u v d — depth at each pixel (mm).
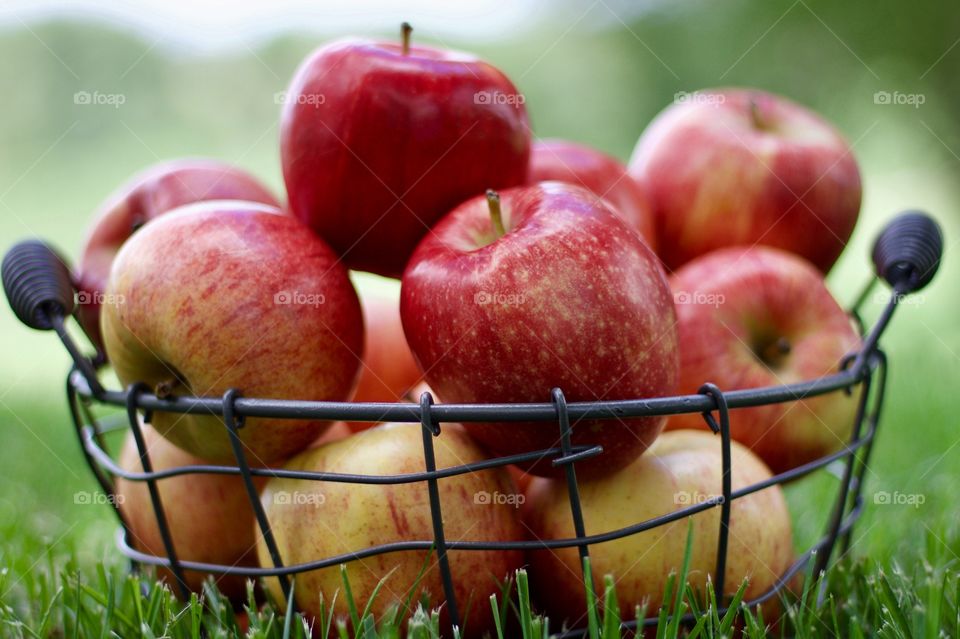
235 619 545
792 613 534
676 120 671
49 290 558
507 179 590
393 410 525
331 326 564
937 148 1788
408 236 587
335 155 577
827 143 655
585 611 554
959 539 602
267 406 535
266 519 539
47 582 601
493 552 544
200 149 1876
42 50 1887
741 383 599
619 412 526
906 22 1763
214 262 555
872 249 586
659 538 548
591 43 2051
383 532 538
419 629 512
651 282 547
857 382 568
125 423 662
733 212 645
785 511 573
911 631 531
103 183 1889
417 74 576
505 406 523
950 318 1430
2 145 1883
